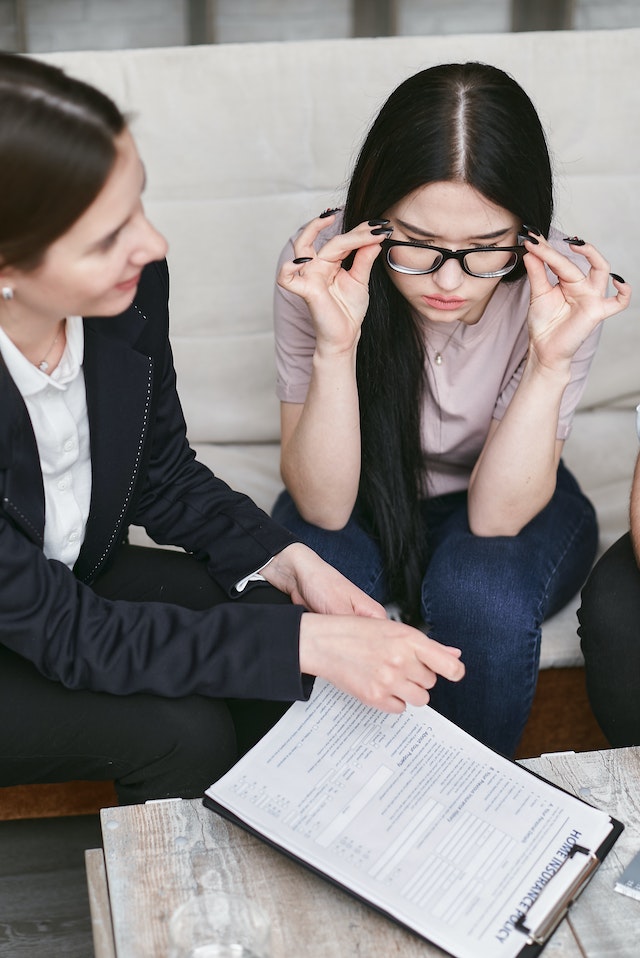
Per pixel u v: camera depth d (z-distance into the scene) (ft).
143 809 3.61
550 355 4.84
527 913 3.18
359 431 5.13
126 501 4.45
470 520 5.27
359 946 3.16
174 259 6.46
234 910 2.94
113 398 4.25
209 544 4.70
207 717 4.08
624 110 6.47
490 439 5.21
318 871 3.27
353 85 6.29
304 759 3.64
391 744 3.71
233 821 3.43
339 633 3.89
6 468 3.93
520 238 4.68
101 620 4.00
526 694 5.02
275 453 6.73
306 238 4.83
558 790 3.58
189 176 6.34
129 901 3.28
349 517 5.44
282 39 9.46
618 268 6.68
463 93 4.41
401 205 4.55
